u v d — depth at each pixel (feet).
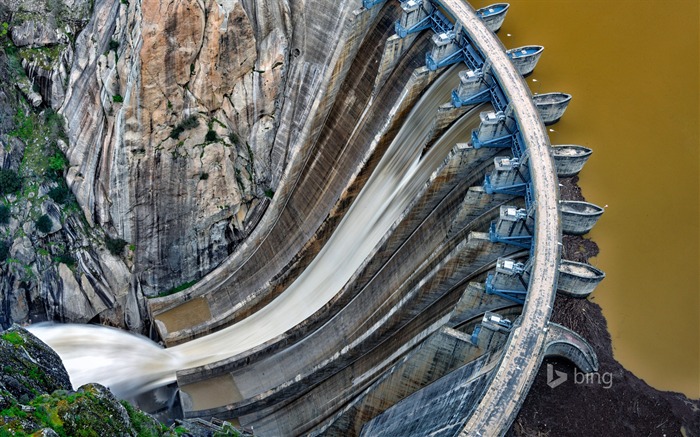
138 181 216.13
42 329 226.58
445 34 200.85
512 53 219.00
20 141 220.64
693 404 165.89
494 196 182.39
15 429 100.94
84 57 215.92
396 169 210.59
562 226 186.09
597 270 176.55
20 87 221.46
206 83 211.41
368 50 221.05
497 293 167.84
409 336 187.93
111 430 113.60
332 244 218.38
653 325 180.04
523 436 157.69
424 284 184.85
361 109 221.66
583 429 160.35
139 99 205.77
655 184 206.59
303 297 218.18
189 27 199.82
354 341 197.47
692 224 199.31
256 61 215.72
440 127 201.36
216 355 221.46
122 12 206.49
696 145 214.69
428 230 196.85
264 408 210.59
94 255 224.53
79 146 220.23
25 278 220.23
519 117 182.60
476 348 165.48
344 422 189.06
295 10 218.18
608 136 216.33
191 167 217.77
